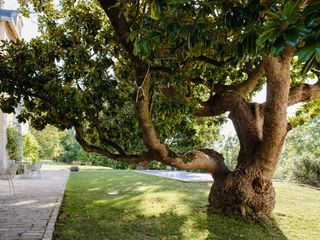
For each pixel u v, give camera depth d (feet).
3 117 43.86
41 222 19.65
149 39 9.02
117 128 21.27
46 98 17.81
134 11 11.92
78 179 45.42
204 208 24.76
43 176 48.34
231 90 22.24
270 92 18.83
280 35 4.87
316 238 19.15
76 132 19.63
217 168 23.53
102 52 17.25
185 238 18.28
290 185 41.93
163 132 19.40
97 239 17.52
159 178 46.96
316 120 82.99
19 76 17.07
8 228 18.22
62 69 17.12
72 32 17.78
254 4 6.92
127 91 19.25
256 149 22.29
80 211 24.03
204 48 9.86
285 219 22.75
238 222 21.27
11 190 32.65
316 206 28.19
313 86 21.98
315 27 4.52
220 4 8.09
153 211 24.35
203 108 21.93
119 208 25.26
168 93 17.84
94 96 17.56
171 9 8.44
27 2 20.36
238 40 8.63
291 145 86.74
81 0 19.16
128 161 19.53
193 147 22.72
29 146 60.18
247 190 22.12
